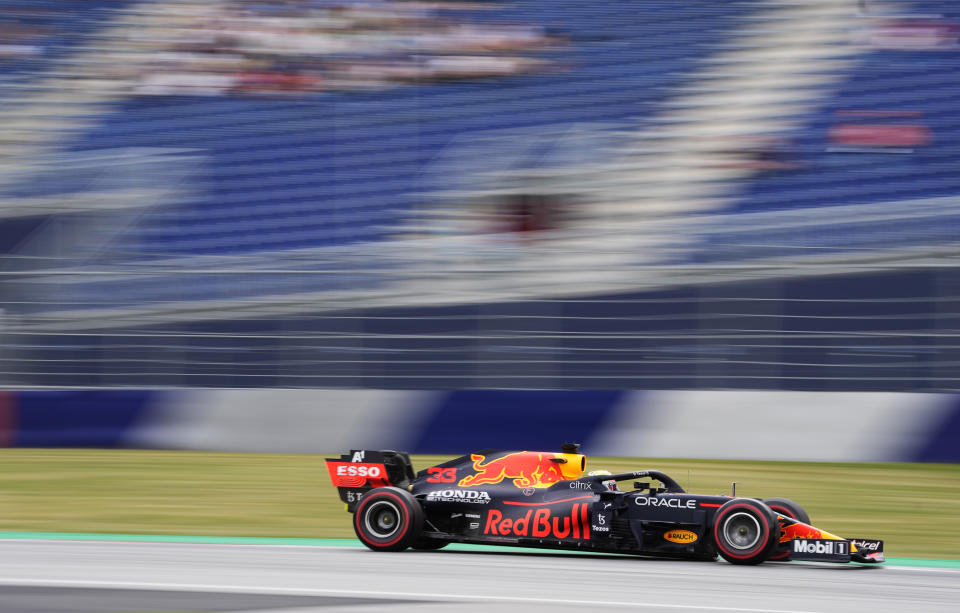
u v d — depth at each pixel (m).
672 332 50.62
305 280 60.50
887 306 59.06
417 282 59.81
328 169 74.12
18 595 20.34
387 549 26.14
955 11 77.31
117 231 71.19
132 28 79.81
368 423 47.25
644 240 66.62
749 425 45.25
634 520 25.06
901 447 44.34
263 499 36.28
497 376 50.94
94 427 48.69
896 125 72.56
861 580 22.92
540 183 71.19
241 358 56.84
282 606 19.16
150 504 35.12
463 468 27.19
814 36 77.50
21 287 59.81
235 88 77.62
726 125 73.62
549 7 79.75
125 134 75.94
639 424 45.91
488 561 25.03
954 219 66.12
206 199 72.69
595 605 19.30
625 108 75.62
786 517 24.83
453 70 77.56
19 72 78.81
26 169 73.62
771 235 66.88
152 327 59.97
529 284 61.31
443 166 73.25
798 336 50.00
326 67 77.88
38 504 35.00
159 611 18.72
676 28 78.81
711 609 18.98
